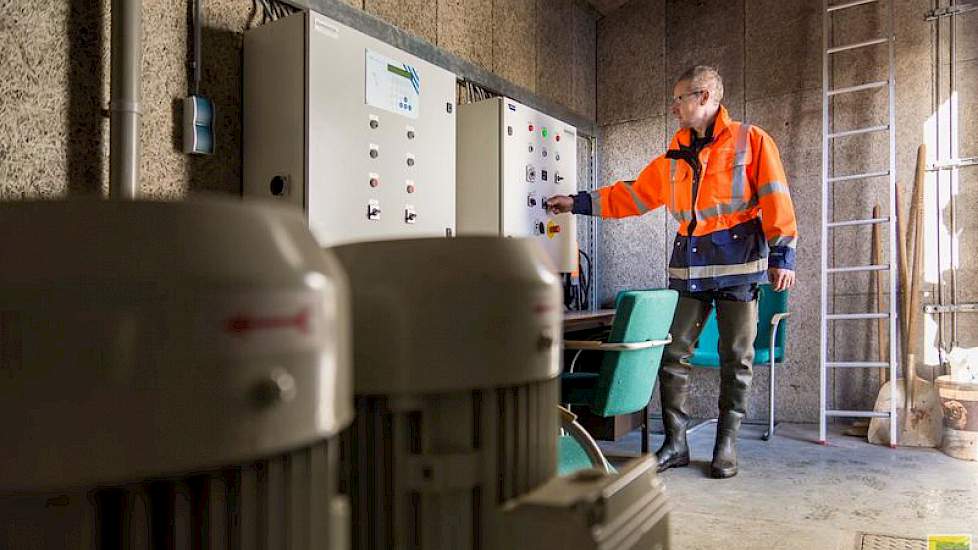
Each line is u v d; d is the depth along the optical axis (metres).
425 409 0.59
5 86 1.94
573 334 3.72
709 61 4.98
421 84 2.94
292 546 0.42
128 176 2.12
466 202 3.66
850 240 4.49
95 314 0.34
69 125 2.09
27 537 0.38
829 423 4.55
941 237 4.22
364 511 0.61
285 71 2.48
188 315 0.36
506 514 0.58
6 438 0.34
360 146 2.62
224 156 2.54
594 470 0.65
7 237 0.36
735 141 3.20
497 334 0.60
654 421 4.85
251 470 0.42
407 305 0.59
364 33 2.93
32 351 0.34
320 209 2.46
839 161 4.54
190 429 0.35
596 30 5.36
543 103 4.60
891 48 4.14
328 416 0.42
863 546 2.30
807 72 4.64
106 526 0.40
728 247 3.21
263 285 0.38
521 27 4.43
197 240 0.37
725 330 3.27
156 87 2.32
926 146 4.22
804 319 4.61
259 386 0.37
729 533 2.44
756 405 4.72
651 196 3.53
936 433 3.91
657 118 5.16
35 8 2.01
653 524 0.63
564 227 4.16
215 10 2.53
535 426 0.64
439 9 3.68
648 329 2.71
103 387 0.34
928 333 4.21
